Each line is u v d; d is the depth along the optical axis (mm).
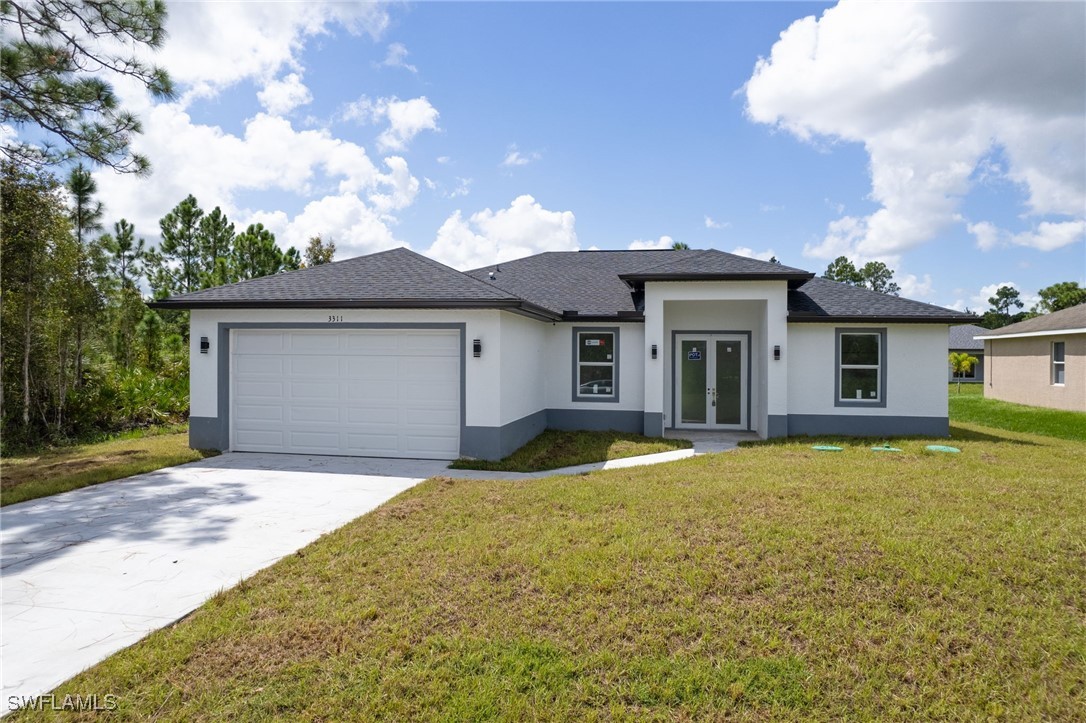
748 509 6355
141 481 8750
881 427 13125
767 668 3555
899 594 4379
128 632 4004
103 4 8750
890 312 13055
